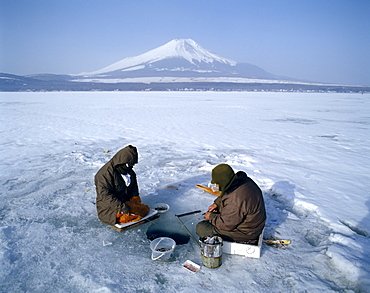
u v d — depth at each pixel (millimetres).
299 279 2691
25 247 3266
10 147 9156
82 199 4766
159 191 5188
